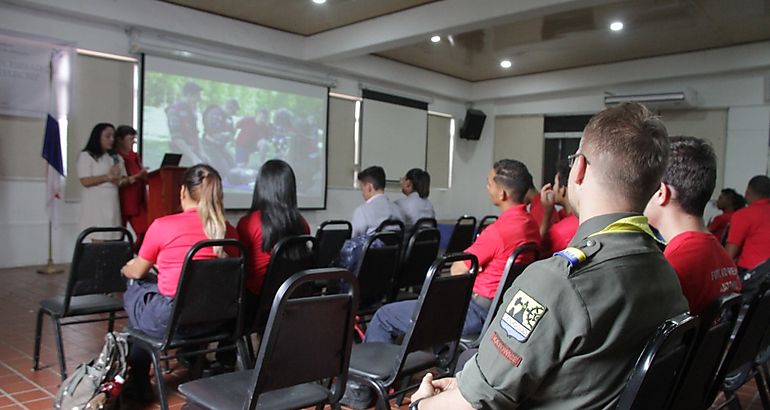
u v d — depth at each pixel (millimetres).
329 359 1581
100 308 2604
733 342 1644
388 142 9523
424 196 5105
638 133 920
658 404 1060
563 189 2826
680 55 8070
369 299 2986
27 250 5852
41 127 5875
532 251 2338
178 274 2180
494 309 2145
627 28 6852
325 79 8422
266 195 2496
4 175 5656
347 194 9031
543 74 9680
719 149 8281
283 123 8000
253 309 2475
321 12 6707
